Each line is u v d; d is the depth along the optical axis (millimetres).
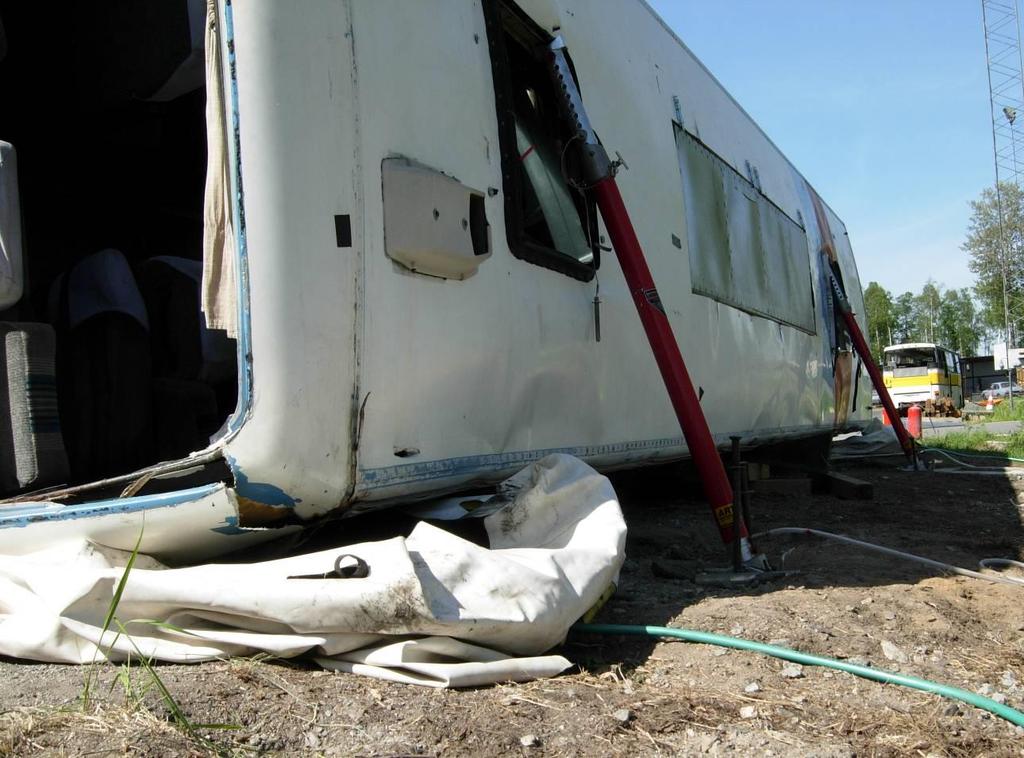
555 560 2793
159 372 3865
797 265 8852
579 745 2123
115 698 2139
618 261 4375
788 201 9000
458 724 2152
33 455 3049
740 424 6539
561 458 3342
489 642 2551
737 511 4129
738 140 7500
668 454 5195
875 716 2408
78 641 2434
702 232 6008
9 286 2979
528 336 3666
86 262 3695
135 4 4172
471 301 3307
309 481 2693
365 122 2887
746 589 3891
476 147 3477
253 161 2631
